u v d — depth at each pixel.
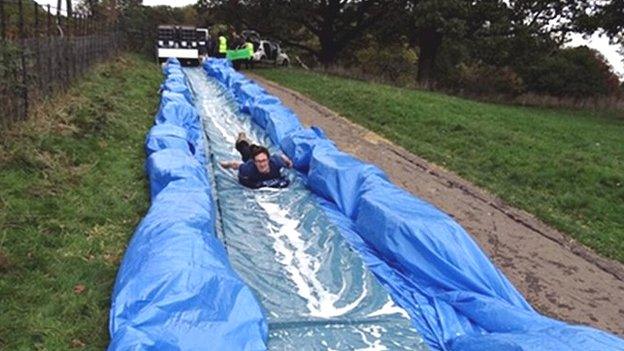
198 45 27.02
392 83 27.83
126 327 3.47
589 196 9.26
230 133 11.89
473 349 4.03
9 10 12.56
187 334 3.51
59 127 8.98
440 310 4.80
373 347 4.22
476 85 29.58
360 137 13.06
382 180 7.01
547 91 30.00
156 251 4.26
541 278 6.05
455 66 32.06
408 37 31.69
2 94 8.05
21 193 6.46
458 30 25.33
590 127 17.64
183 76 18.84
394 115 15.52
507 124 16.22
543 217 8.05
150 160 7.56
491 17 26.44
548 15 26.97
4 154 7.23
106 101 12.16
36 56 10.10
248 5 32.72
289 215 6.92
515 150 12.16
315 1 32.25
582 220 8.45
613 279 6.16
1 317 4.19
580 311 5.39
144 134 10.53
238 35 32.66
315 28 34.97
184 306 3.70
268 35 35.84
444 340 4.48
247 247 5.90
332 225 6.48
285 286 5.11
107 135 9.62
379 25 32.69
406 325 4.55
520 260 6.49
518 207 8.51
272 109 12.28
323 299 4.92
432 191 9.05
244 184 7.84
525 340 3.69
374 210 5.99
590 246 7.14
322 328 4.41
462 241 5.33
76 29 16.98
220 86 18.67
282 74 26.08
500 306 4.55
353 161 7.82
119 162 8.47
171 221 4.84
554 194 9.66
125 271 4.26
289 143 9.45
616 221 8.42
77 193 6.90
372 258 5.74
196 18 39.38
